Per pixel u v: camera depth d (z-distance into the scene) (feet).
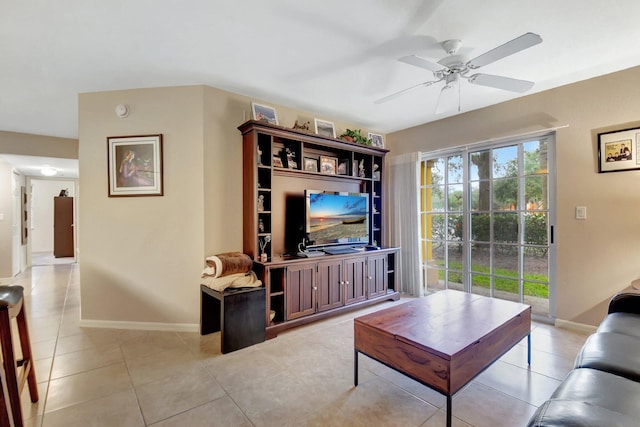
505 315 6.94
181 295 9.95
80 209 10.16
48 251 29.66
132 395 6.31
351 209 12.59
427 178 14.12
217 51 7.82
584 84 9.60
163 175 9.98
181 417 5.64
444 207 13.46
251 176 10.16
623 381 3.98
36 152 15.42
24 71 8.73
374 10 6.22
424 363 5.35
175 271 9.97
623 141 8.93
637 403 3.46
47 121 13.28
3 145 14.74
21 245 19.75
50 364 7.59
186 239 9.93
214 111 10.12
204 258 9.86
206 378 6.97
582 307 9.69
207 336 9.43
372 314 7.03
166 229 10.00
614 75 9.07
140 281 10.06
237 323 8.47
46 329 9.89
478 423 5.46
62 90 10.09
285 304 9.81
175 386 6.64
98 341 8.99
